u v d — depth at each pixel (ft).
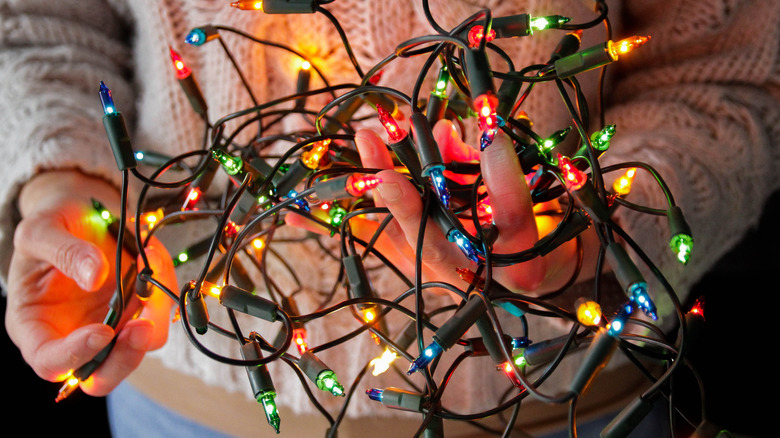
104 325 1.61
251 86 2.04
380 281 1.96
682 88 2.01
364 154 1.54
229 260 1.48
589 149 1.39
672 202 1.44
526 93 1.58
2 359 3.81
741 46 1.99
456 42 1.36
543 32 1.88
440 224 1.42
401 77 1.94
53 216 1.78
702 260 1.97
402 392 1.43
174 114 2.11
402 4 1.89
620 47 1.39
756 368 3.02
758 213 2.04
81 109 2.10
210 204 2.16
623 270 1.32
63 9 2.21
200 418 2.15
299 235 2.00
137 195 2.09
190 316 1.46
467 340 1.48
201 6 1.98
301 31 1.96
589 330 1.41
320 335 1.98
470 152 1.67
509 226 1.49
